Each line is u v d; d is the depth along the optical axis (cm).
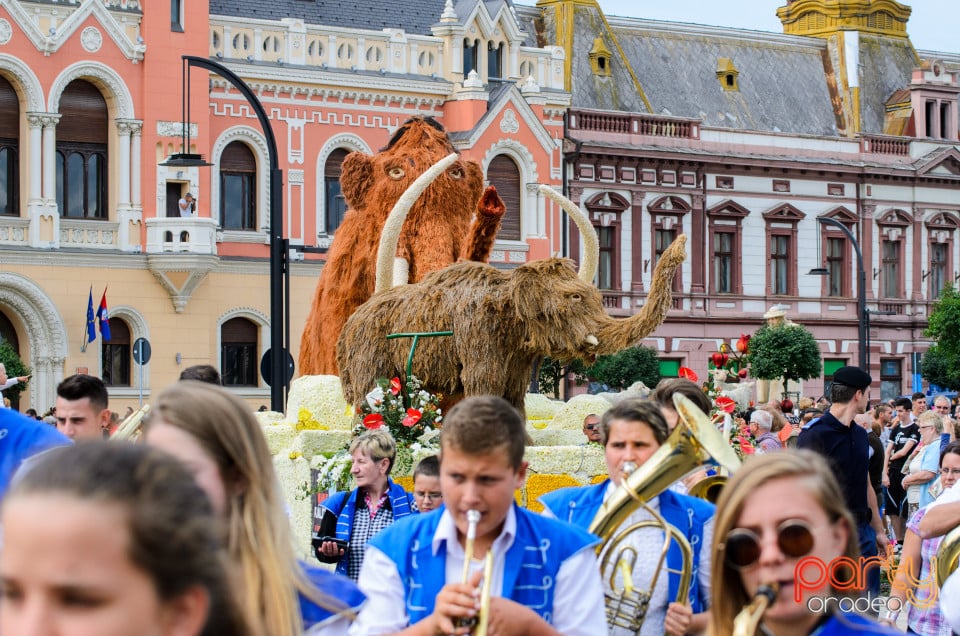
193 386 503
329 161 4556
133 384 4144
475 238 1570
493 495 566
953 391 5228
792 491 479
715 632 488
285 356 2452
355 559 1012
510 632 544
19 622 319
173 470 333
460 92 4681
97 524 319
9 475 665
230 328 4316
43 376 4006
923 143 5897
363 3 4756
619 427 704
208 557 331
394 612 589
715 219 5409
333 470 1257
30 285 3959
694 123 5362
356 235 1708
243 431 491
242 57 4372
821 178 5653
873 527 1284
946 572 820
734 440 1439
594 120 5134
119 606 320
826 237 5672
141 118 4153
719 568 487
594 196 5100
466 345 1296
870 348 5747
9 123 4009
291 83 4444
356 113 4572
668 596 689
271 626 467
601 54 5319
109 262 4075
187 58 2358
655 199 5259
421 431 1303
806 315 5616
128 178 4134
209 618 343
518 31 4866
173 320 4178
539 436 1546
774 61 5866
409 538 595
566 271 1286
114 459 329
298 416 1534
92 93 4125
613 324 1255
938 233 5928
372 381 1346
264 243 4384
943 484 1028
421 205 1672
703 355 5391
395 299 1353
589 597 591
